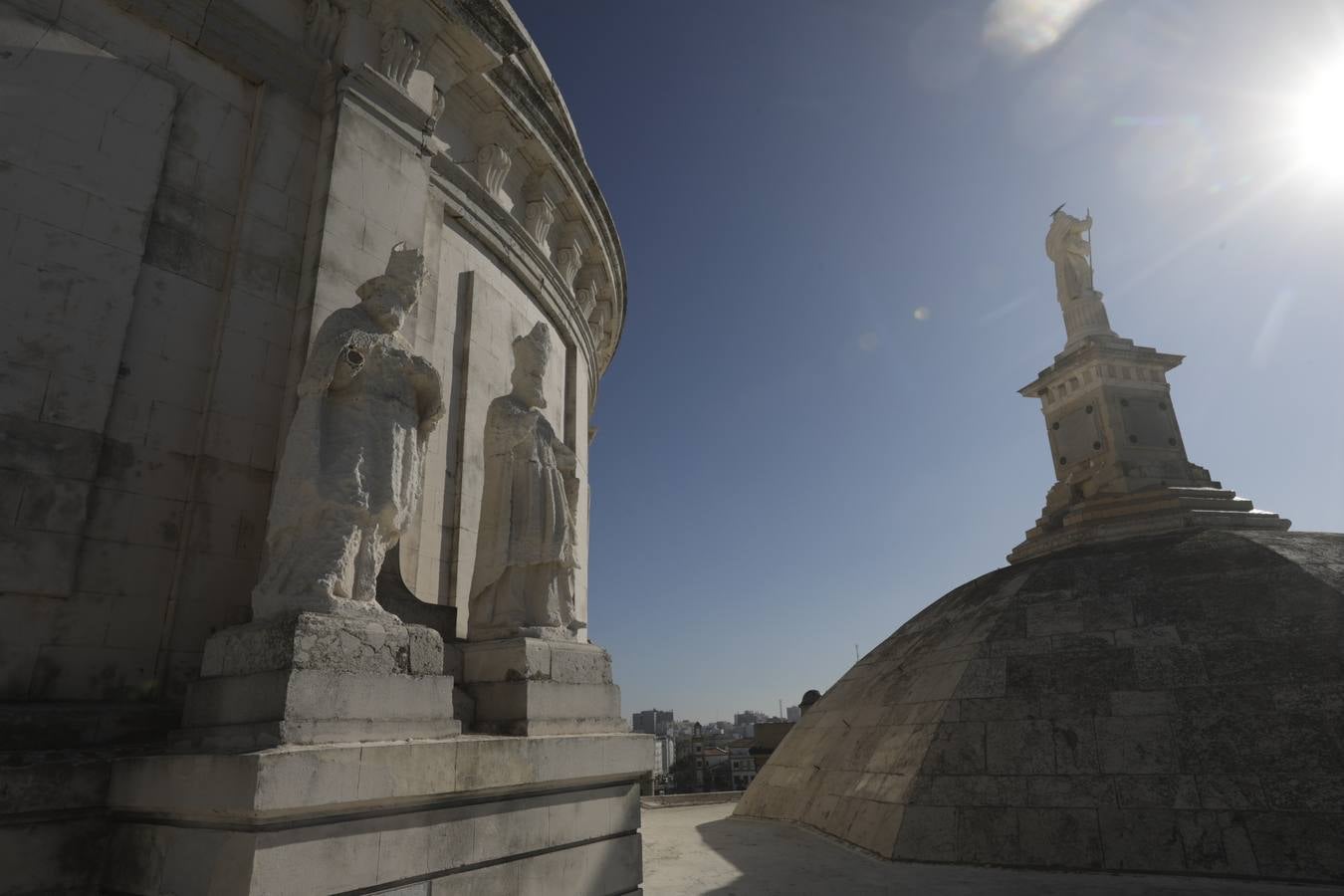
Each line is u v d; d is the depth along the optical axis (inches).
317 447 208.8
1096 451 703.1
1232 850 365.7
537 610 283.4
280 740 168.1
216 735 182.9
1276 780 378.3
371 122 339.6
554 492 293.9
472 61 404.5
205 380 277.4
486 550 285.1
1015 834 414.9
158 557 252.1
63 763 188.5
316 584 197.0
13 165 240.5
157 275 271.4
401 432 226.4
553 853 233.6
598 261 625.9
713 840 523.2
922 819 443.8
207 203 292.0
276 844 157.6
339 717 183.0
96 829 190.4
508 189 491.5
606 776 258.2
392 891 180.2
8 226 236.1
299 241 313.6
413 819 189.8
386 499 214.7
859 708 617.9
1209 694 425.4
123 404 253.4
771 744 1038.4
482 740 211.6
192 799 167.0
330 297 303.7
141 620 243.0
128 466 250.7
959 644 553.6
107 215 260.1
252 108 315.9
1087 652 481.7
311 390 214.5
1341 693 394.3
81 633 229.1
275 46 324.5
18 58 249.1
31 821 182.2
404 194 346.9
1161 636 467.2
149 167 275.9
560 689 262.4
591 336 641.0
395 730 195.2
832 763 589.3
